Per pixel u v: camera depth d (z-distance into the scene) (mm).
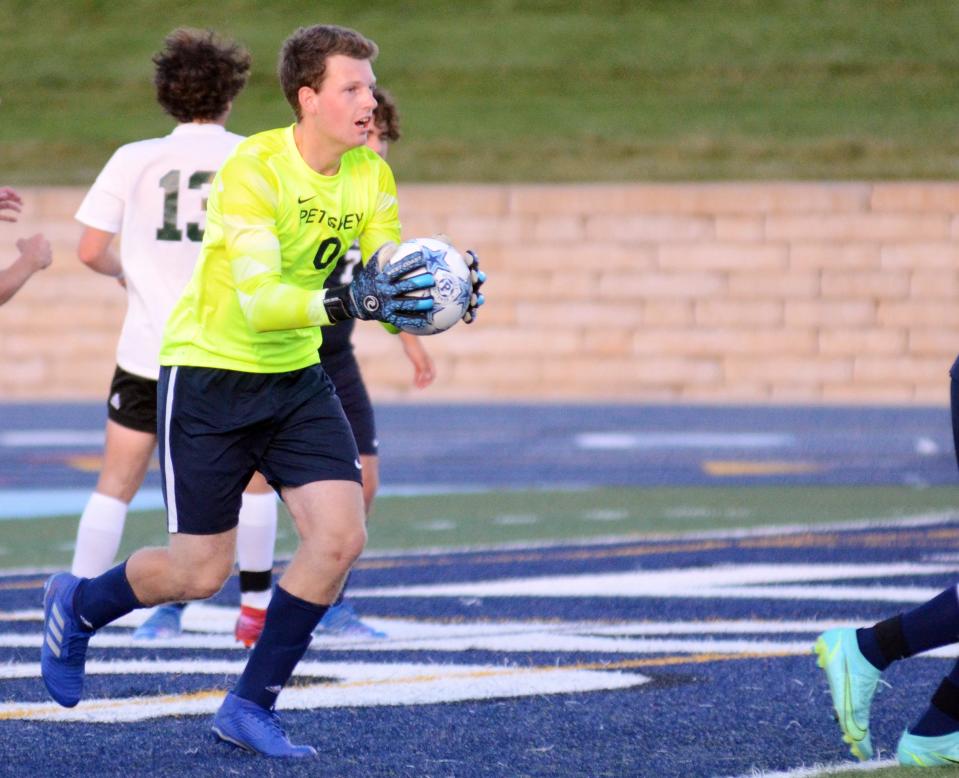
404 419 53938
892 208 60281
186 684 20266
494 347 61375
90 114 76625
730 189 60750
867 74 79625
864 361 60625
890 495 38531
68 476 42656
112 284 61750
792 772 16109
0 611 25438
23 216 61781
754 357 60938
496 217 61438
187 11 89062
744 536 32562
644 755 16812
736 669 20859
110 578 17391
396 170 67500
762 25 85812
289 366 16906
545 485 40531
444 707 18938
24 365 61938
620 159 68562
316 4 89688
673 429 51656
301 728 18000
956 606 15977
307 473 16828
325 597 16797
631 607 25203
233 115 76375
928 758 16297
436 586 27281
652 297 61125
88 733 17781
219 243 16500
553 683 20125
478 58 83000
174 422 16844
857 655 16422
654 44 84062
